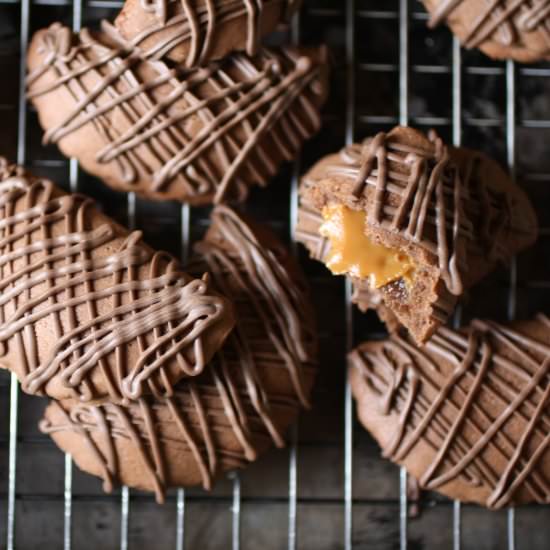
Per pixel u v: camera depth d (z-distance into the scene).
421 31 0.49
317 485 0.49
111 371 0.42
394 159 0.42
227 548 0.48
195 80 0.45
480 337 0.45
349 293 0.48
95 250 0.43
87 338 0.42
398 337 0.46
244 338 0.45
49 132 0.46
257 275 0.46
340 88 0.49
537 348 0.45
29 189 0.44
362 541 0.48
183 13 0.44
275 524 0.49
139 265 0.43
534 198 0.49
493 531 0.49
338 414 0.49
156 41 0.45
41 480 0.48
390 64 0.49
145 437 0.44
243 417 0.45
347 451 0.48
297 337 0.45
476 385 0.45
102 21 0.46
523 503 0.45
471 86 0.49
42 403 0.48
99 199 0.49
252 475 0.48
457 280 0.42
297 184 0.49
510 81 0.48
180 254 0.49
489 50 0.47
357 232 0.44
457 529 0.48
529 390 0.45
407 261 0.43
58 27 0.46
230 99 0.45
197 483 0.45
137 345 0.42
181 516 0.48
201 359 0.42
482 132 0.49
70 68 0.45
